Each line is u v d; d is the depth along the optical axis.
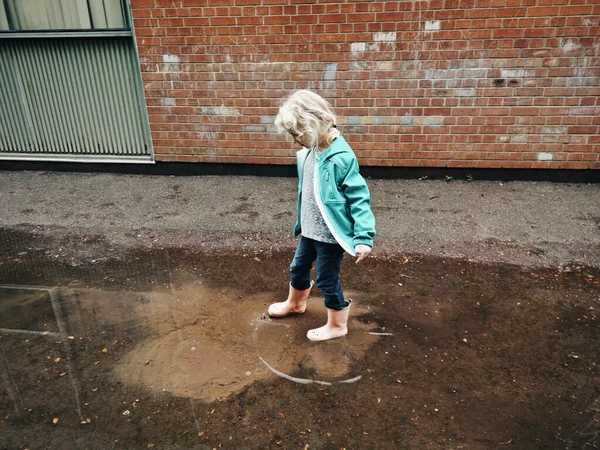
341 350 2.93
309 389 2.61
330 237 2.66
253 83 5.63
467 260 4.04
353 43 5.32
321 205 2.60
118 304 3.48
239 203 5.30
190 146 6.04
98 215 5.06
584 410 2.45
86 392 2.60
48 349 2.96
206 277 3.86
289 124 2.48
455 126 5.54
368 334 3.09
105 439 2.30
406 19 5.15
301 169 2.79
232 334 3.11
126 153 6.29
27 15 5.79
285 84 5.59
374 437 2.29
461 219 4.77
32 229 4.77
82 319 3.29
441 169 5.77
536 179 5.67
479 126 5.50
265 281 3.79
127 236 4.59
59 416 2.44
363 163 5.86
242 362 2.83
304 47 5.40
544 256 4.06
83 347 2.98
